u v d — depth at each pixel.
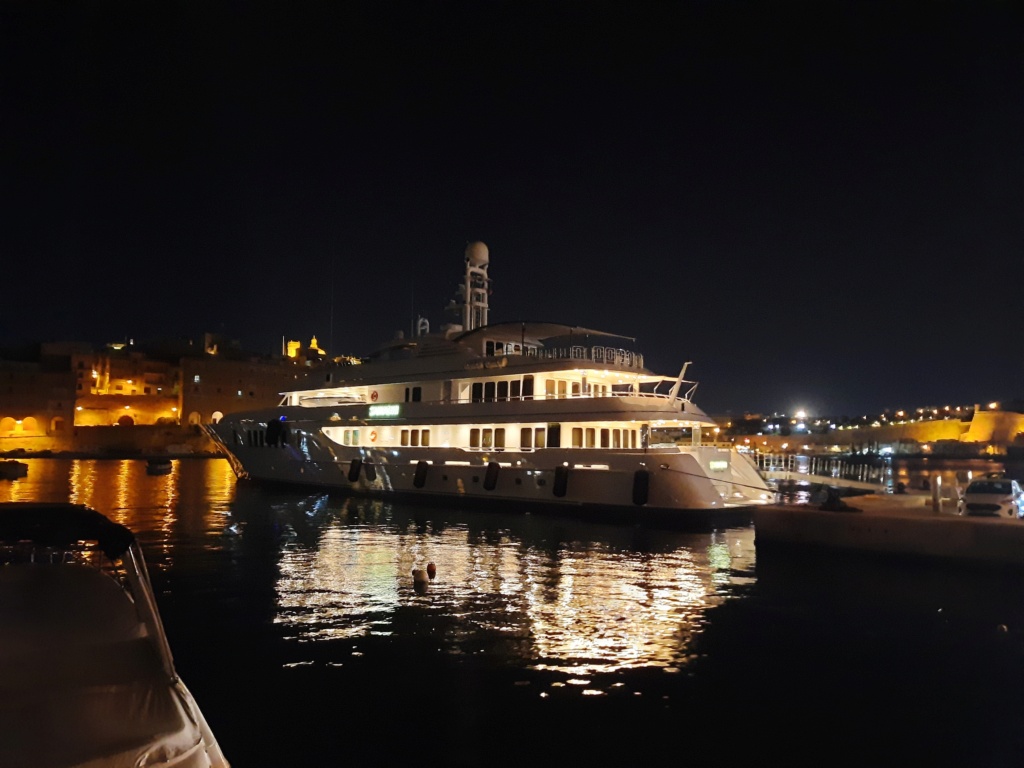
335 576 17.45
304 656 11.40
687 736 8.77
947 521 16.73
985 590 15.75
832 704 9.77
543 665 11.09
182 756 5.61
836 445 112.69
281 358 119.00
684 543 23.02
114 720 5.70
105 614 6.90
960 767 8.09
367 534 24.56
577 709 9.51
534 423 29.14
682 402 28.48
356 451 35.28
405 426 33.44
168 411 107.06
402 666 10.99
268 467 40.81
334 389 38.00
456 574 17.80
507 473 29.72
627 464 26.66
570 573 18.02
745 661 11.39
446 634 12.60
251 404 110.06
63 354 103.06
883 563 17.28
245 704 9.52
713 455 26.80
